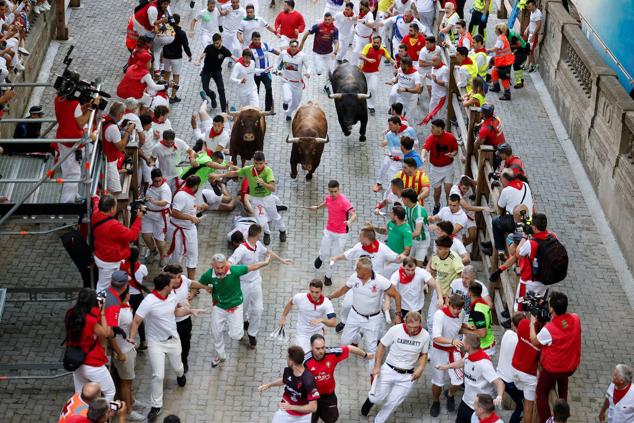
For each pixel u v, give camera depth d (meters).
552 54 32.94
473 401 19.02
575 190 28.19
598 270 25.03
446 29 33.44
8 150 22.62
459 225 23.17
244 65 29.55
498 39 32.31
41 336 21.41
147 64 27.53
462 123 28.56
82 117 20.62
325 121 28.20
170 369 21.44
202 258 24.92
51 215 20.02
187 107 31.67
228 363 21.62
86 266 20.05
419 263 23.42
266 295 23.72
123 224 22.41
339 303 23.70
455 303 19.70
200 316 23.09
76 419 16.52
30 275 23.03
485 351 20.33
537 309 19.02
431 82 30.53
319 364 18.62
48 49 34.47
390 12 36.28
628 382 18.14
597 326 23.08
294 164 27.62
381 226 26.31
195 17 34.97
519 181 22.80
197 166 25.31
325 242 23.89
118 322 18.91
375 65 31.52
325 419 19.09
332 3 36.12
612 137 26.55
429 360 21.83
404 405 20.66
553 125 31.52
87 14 37.75
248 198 24.75
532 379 19.16
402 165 26.02
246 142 27.08
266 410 20.41
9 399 19.97
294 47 30.06
